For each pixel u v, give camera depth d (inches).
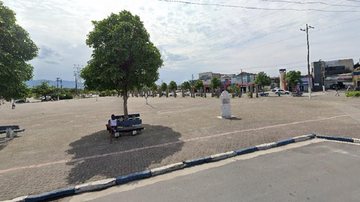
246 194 182.5
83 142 396.5
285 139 335.6
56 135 478.6
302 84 2650.1
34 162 297.4
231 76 3161.9
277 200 169.8
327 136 342.6
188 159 272.5
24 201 197.6
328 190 180.1
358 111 602.5
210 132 417.1
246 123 490.3
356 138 321.4
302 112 632.4
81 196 205.2
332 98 1205.7
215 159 275.3
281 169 230.1
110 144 368.8
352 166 226.7
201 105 1079.0
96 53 425.4
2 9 401.7
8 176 250.7
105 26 436.8
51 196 204.2
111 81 436.5
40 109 1360.7
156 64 460.8
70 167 270.4
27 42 441.4
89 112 973.8
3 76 381.7
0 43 396.8
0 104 2554.1
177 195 189.9
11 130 483.2
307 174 213.2
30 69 466.3
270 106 860.6
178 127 485.1
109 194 203.6
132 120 433.1
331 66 2571.4
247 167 243.1
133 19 450.0
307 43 1323.8
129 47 422.3
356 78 2027.6
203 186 203.8
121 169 253.6
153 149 324.8
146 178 235.0
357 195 170.7
